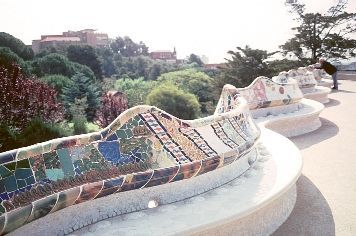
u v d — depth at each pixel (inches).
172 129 166.1
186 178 158.9
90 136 142.8
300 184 230.1
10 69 887.1
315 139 345.7
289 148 236.1
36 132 660.1
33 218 117.5
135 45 5605.3
